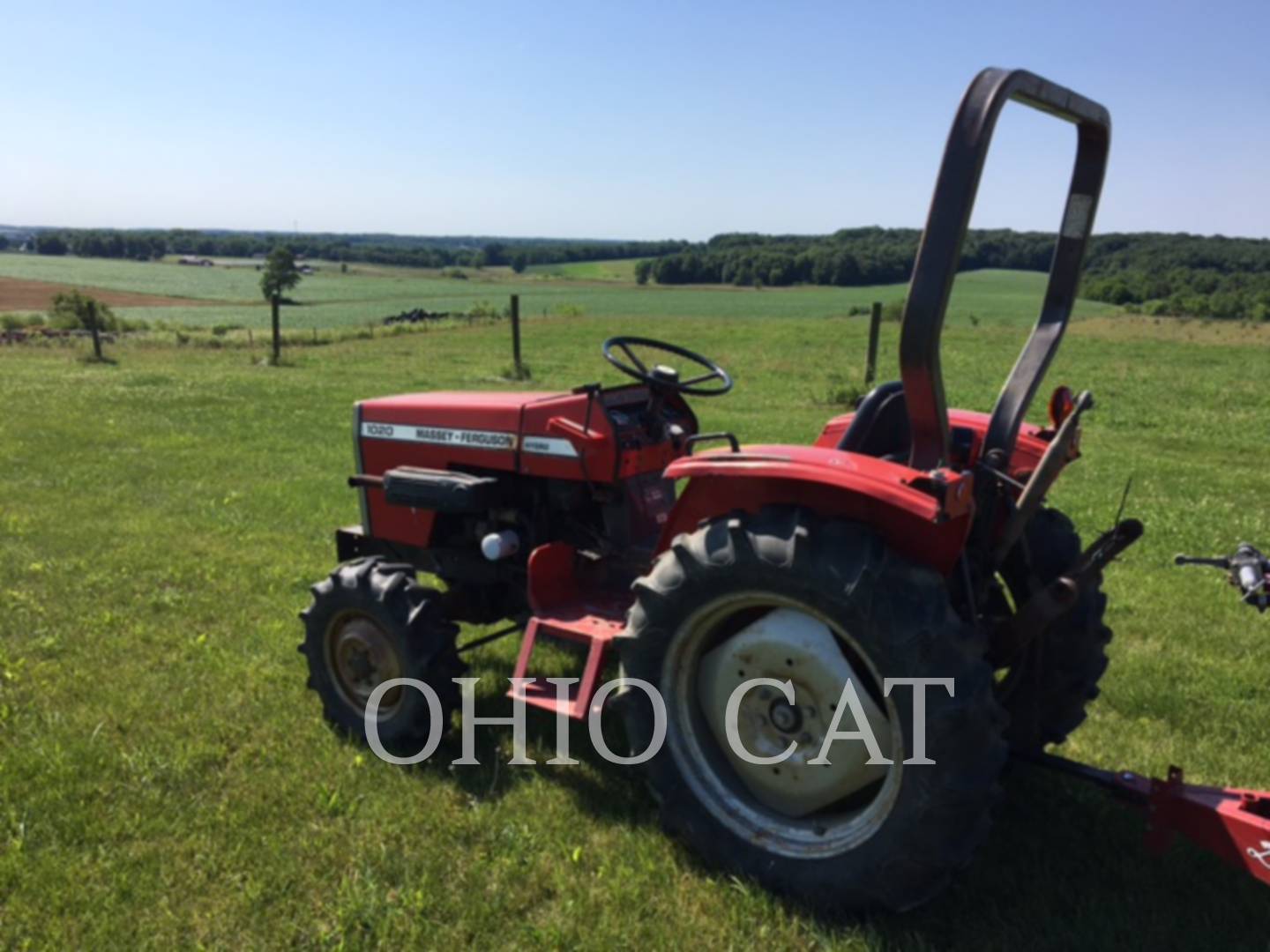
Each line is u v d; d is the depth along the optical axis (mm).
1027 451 3498
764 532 2760
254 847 3107
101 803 3326
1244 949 2678
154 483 8328
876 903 2713
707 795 3037
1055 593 2803
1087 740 3920
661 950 2682
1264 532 7184
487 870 3027
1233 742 3945
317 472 8820
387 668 3746
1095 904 2857
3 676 4352
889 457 3238
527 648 3574
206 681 4348
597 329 35344
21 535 6660
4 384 15078
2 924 2754
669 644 3002
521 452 3973
